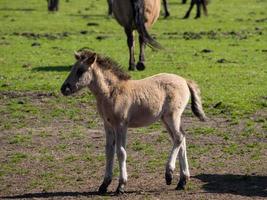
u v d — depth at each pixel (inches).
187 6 4495.6
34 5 4515.3
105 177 1147.9
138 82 1152.8
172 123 1152.8
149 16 2257.6
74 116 1720.0
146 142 1494.8
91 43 2864.2
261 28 3371.1
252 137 1524.4
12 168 1328.7
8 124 1654.8
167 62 2397.9
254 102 1809.8
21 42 2893.7
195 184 1198.3
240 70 2244.1
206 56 2527.1
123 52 2637.8
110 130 1152.8
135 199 1106.7
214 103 1800.0
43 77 2129.7
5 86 1999.3
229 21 3668.8
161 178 1242.0
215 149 1438.2
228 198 1105.4
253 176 1243.8
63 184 1222.3
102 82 1128.8
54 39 2992.1
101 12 4131.4
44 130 1605.6
